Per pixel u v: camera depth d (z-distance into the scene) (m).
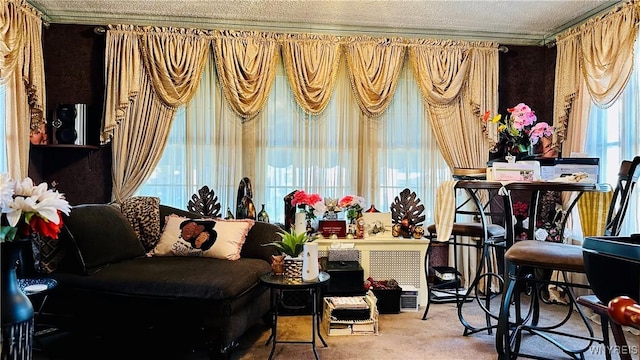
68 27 4.27
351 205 3.96
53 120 4.15
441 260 4.57
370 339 3.05
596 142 3.93
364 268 3.87
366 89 4.39
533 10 3.98
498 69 4.59
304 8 4.01
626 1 3.57
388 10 4.04
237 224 3.35
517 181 2.83
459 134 4.51
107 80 4.13
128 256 3.11
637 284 1.38
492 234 3.34
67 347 2.89
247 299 2.79
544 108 4.70
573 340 3.04
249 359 2.70
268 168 4.42
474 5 3.90
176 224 3.40
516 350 2.65
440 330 3.24
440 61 4.46
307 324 3.41
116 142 4.16
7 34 3.42
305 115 4.44
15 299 1.58
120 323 2.66
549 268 2.18
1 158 3.51
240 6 3.98
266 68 4.30
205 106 4.34
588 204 2.98
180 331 2.58
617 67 3.55
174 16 4.25
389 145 4.52
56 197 1.68
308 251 2.77
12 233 1.54
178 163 4.33
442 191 3.24
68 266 2.78
